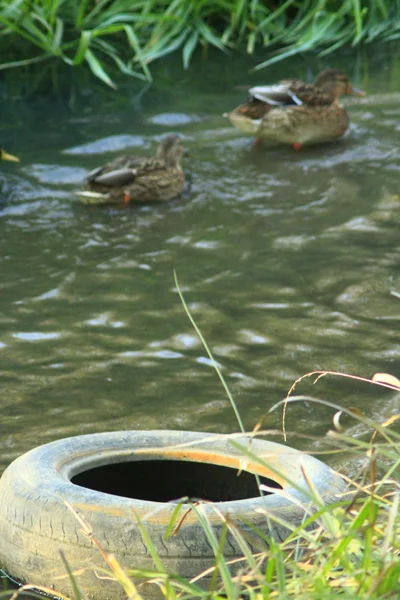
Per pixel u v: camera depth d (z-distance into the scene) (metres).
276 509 5.95
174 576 4.69
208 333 10.20
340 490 6.27
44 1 23.25
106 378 9.27
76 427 8.38
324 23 24.05
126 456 6.71
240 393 8.94
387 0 25.17
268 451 6.71
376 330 10.16
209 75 21.52
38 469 6.40
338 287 11.30
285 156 16.36
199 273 11.88
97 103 19.45
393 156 16.19
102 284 11.60
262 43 24.12
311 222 13.50
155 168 14.54
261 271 11.87
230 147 16.84
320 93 17.06
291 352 9.73
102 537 5.79
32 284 11.63
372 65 22.22
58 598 5.92
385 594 4.30
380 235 12.94
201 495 6.72
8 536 6.12
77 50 23.16
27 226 13.55
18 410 8.66
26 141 17.09
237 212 14.01
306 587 4.60
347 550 4.84
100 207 14.28
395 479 7.18
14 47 23.39
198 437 6.88
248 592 4.77
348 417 8.48
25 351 9.86
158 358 9.66
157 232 13.34
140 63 22.31
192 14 23.77
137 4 23.95
